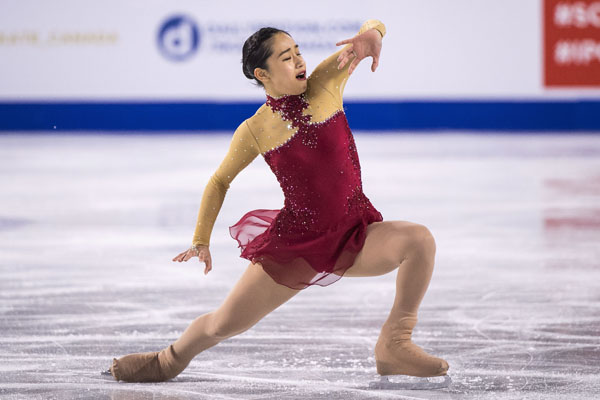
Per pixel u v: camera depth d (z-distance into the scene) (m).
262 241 10.41
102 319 14.05
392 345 10.04
